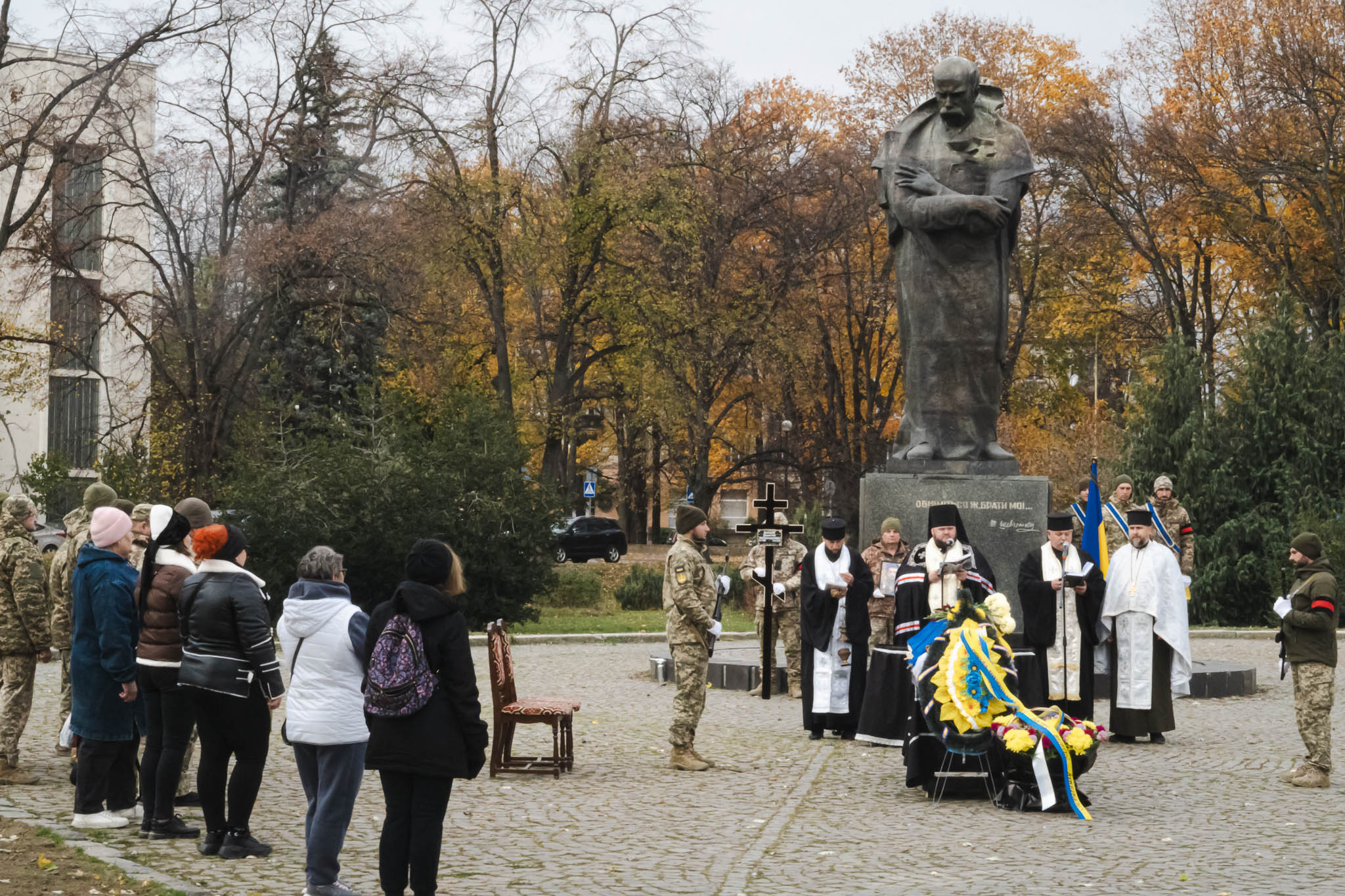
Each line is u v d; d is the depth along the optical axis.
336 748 7.00
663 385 43.34
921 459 15.03
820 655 12.94
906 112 44.47
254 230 32.00
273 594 24.98
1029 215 44.19
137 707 8.84
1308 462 29.61
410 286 34.41
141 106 30.77
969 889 7.29
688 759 11.27
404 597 6.57
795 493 51.66
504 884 7.39
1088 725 9.73
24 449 43.84
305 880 7.37
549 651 22.44
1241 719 14.46
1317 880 7.54
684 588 11.27
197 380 31.92
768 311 44.12
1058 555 13.03
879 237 48.53
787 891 7.27
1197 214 39.12
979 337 15.10
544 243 40.78
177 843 8.23
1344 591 26.80
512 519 26.56
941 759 10.03
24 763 11.02
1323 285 38.84
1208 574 29.17
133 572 8.64
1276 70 35.09
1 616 10.12
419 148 37.22
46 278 33.12
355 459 25.98
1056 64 44.84
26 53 35.50
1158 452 31.31
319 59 32.53
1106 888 7.33
